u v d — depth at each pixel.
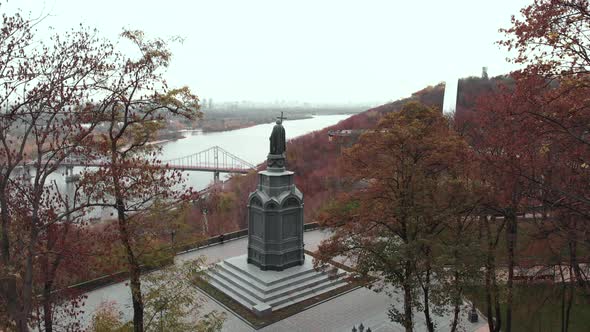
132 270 19.88
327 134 101.50
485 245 24.25
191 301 21.55
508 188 19.73
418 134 21.53
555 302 25.14
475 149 24.14
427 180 22.00
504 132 18.75
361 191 24.50
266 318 28.81
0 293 16.59
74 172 70.00
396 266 21.58
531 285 23.67
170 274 22.30
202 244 44.88
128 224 19.88
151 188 20.59
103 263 19.84
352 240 22.80
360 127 105.12
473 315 28.20
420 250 20.27
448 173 24.08
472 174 22.78
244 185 72.56
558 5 14.80
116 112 19.89
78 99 17.17
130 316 28.69
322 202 63.31
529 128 16.78
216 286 33.72
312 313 29.70
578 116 16.12
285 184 33.97
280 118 34.12
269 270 33.62
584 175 18.00
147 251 20.36
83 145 19.05
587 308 27.86
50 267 21.19
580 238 18.73
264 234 33.31
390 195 23.16
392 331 27.05
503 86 19.44
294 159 91.06
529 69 16.33
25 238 18.12
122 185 19.78
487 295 23.81
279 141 33.94
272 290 31.12
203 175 119.50
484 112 22.27
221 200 59.34
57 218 17.56
